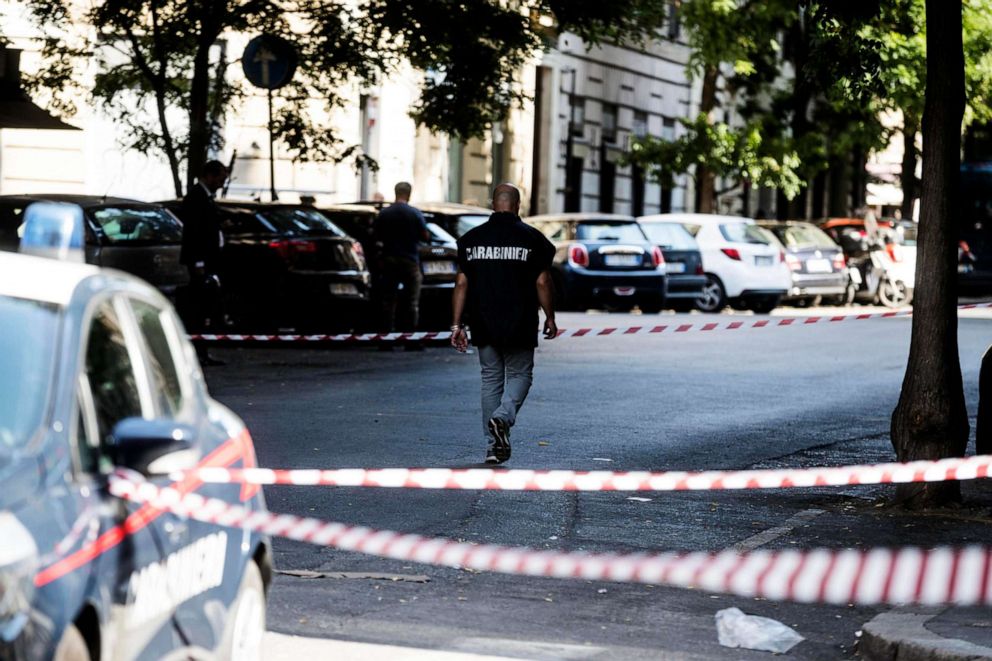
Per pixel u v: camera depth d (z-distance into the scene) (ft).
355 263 103.45
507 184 58.85
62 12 122.31
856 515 48.83
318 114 157.69
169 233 97.81
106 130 153.89
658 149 206.28
